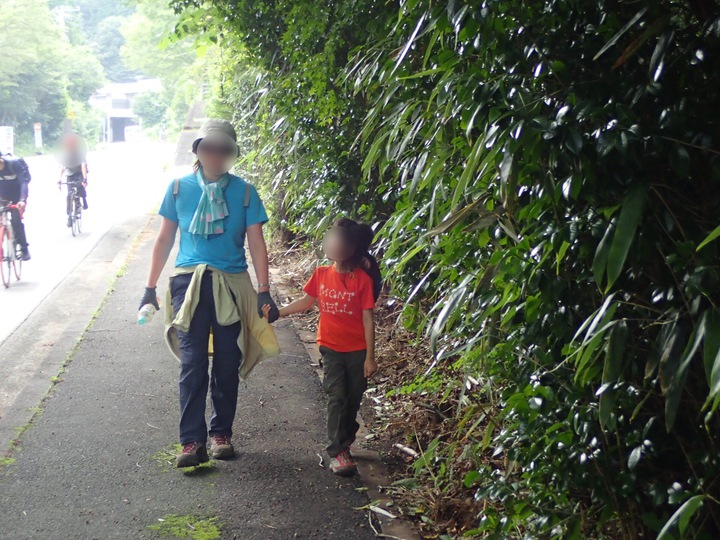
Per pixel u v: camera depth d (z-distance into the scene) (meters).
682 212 2.38
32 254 12.59
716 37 2.33
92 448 4.71
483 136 2.70
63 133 14.94
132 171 34.53
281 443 4.90
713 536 2.56
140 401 5.54
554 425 2.78
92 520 3.85
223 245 4.59
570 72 2.60
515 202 2.86
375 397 5.66
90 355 6.60
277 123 7.45
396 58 4.07
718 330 2.05
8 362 6.53
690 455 2.49
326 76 6.24
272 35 7.57
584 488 2.83
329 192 6.82
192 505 4.04
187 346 4.51
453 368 4.37
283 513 4.00
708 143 2.28
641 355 2.56
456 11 2.83
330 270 4.56
